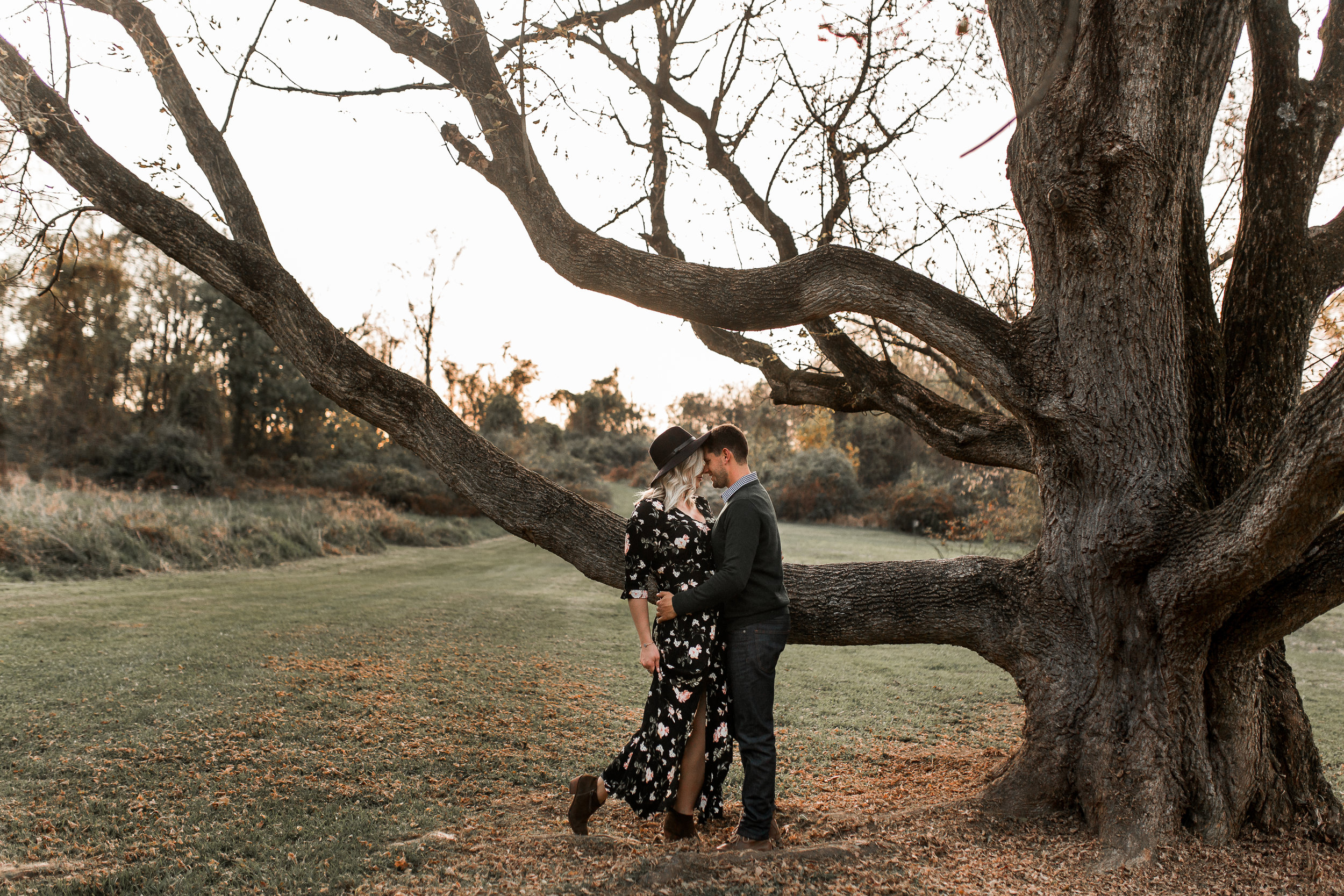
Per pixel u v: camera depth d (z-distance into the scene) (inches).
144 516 514.6
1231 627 121.0
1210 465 133.9
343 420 1023.6
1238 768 122.0
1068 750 130.0
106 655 241.1
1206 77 124.1
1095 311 126.8
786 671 279.6
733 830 128.9
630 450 2529.5
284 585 449.7
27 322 808.9
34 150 136.3
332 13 156.9
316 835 122.9
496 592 453.7
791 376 201.8
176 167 145.5
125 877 105.0
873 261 135.9
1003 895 102.1
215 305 990.4
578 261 145.8
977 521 516.7
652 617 380.8
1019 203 139.9
